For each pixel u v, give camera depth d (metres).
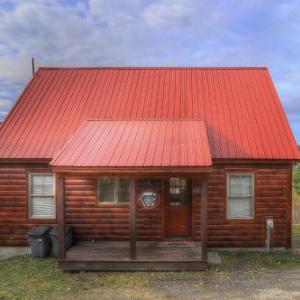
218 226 14.69
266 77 17.89
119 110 16.45
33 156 14.60
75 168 12.11
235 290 10.70
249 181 14.68
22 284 11.48
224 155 14.31
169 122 15.12
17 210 14.95
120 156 12.51
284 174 14.56
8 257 14.57
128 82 17.95
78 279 11.82
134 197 12.36
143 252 13.23
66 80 18.06
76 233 14.87
